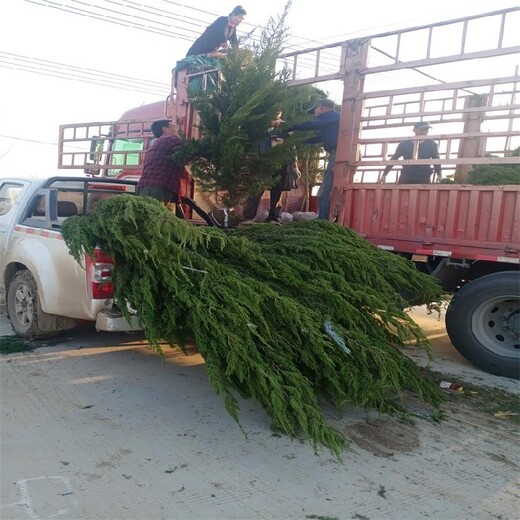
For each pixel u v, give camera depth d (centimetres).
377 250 523
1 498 294
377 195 611
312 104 700
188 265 402
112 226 416
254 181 623
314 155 848
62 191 650
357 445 381
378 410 416
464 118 707
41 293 545
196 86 638
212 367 361
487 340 551
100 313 483
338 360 397
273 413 355
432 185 566
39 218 596
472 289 548
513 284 523
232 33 753
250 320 384
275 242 506
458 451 379
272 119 596
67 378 484
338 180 651
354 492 318
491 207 529
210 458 351
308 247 481
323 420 352
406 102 744
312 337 385
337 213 650
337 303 421
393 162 604
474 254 541
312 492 316
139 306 404
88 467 332
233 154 574
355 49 634
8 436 366
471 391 499
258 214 777
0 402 422
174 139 662
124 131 1112
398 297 473
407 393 483
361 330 425
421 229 578
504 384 524
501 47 526
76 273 510
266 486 320
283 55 702
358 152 640
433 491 324
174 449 361
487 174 546
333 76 657
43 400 432
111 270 455
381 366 393
